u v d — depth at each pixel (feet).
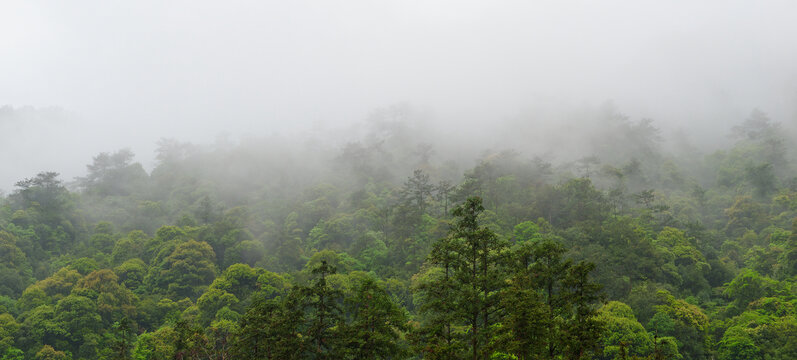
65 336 281.13
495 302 151.43
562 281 150.10
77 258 426.92
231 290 325.83
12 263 374.02
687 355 255.91
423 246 387.96
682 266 346.33
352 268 380.17
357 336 153.17
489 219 409.28
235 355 169.37
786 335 249.34
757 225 441.68
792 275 327.47
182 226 481.46
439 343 148.77
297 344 158.61
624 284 307.58
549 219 431.43
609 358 240.53
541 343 136.56
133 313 312.71
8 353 261.85
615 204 474.08
